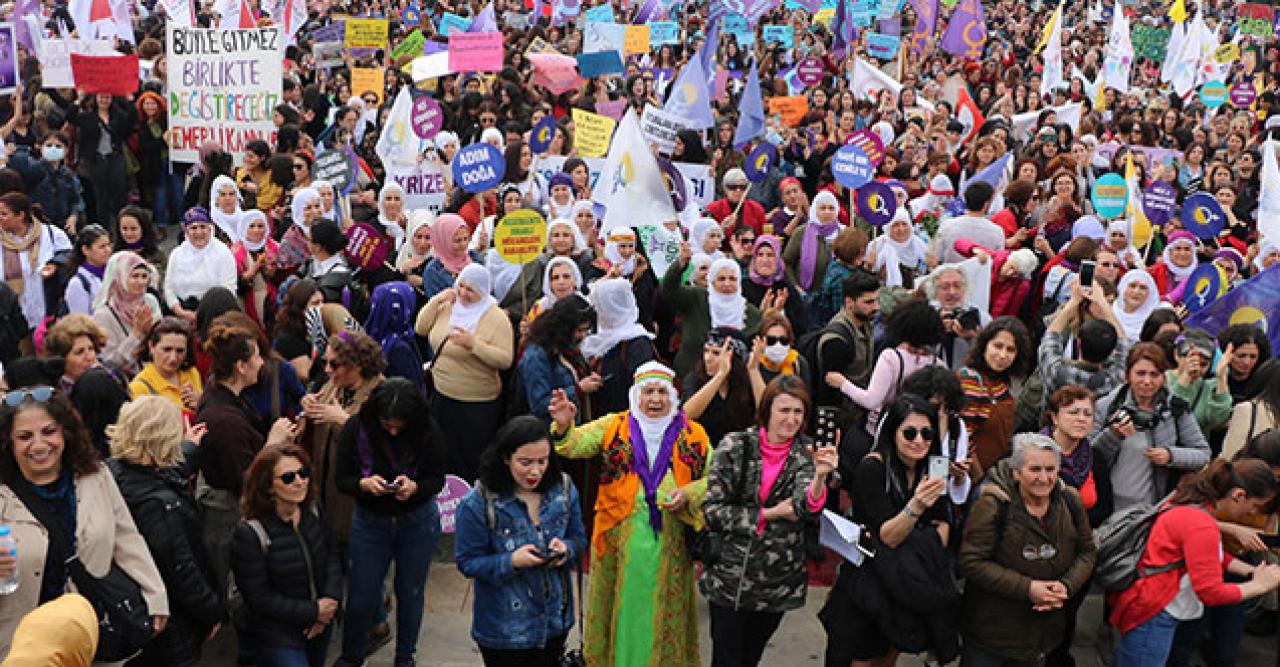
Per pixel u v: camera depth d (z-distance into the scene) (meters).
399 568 6.00
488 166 10.06
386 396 5.72
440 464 5.93
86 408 5.84
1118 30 19.30
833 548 5.54
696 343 7.94
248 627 5.42
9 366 5.74
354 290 8.13
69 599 3.38
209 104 11.70
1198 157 14.68
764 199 12.03
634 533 5.57
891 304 7.69
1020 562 5.43
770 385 5.57
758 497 5.51
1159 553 5.77
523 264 8.14
